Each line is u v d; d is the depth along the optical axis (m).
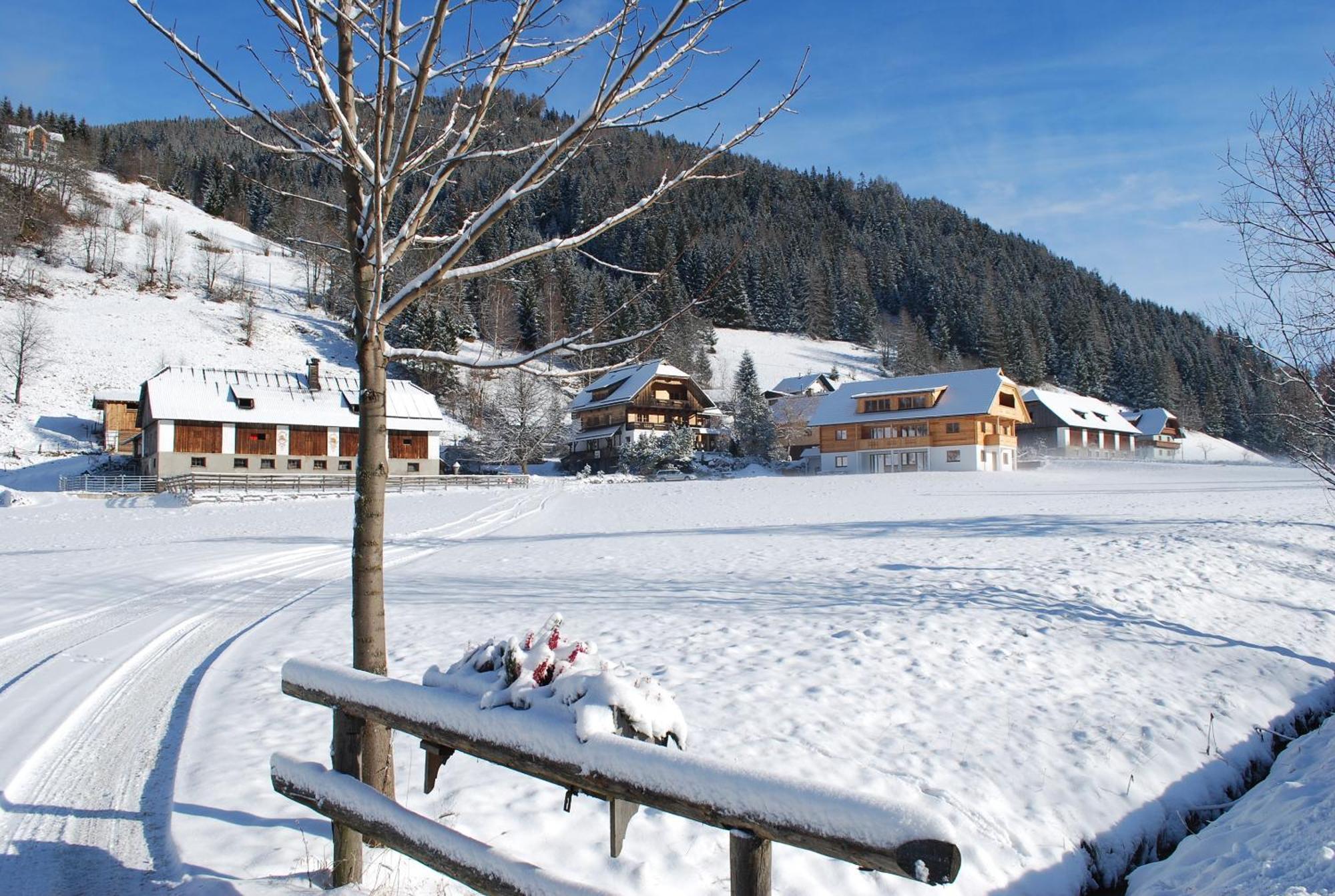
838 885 4.41
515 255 3.96
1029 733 6.58
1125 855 5.36
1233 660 9.14
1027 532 20.11
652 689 2.89
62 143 100.00
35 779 5.14
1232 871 4.74
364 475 4.02
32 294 73.81
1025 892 4.72
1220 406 105.62
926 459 60.41
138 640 9.45
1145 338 128.12
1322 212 9.05
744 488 43.66
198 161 116.56
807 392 86.69
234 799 4.72
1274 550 16.45
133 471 50.91
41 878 3.81
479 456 61.78
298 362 74.81
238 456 47.31
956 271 139.75
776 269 124.19
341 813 3.35
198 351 71.75
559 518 30.50
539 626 10.05
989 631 9.55
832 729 6.35
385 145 3.64
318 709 6.57
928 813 1.89
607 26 3.98
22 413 57.00
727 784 2.21
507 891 2.64
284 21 3.33
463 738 2.93
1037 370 108.75
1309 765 6.49
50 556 18.64
